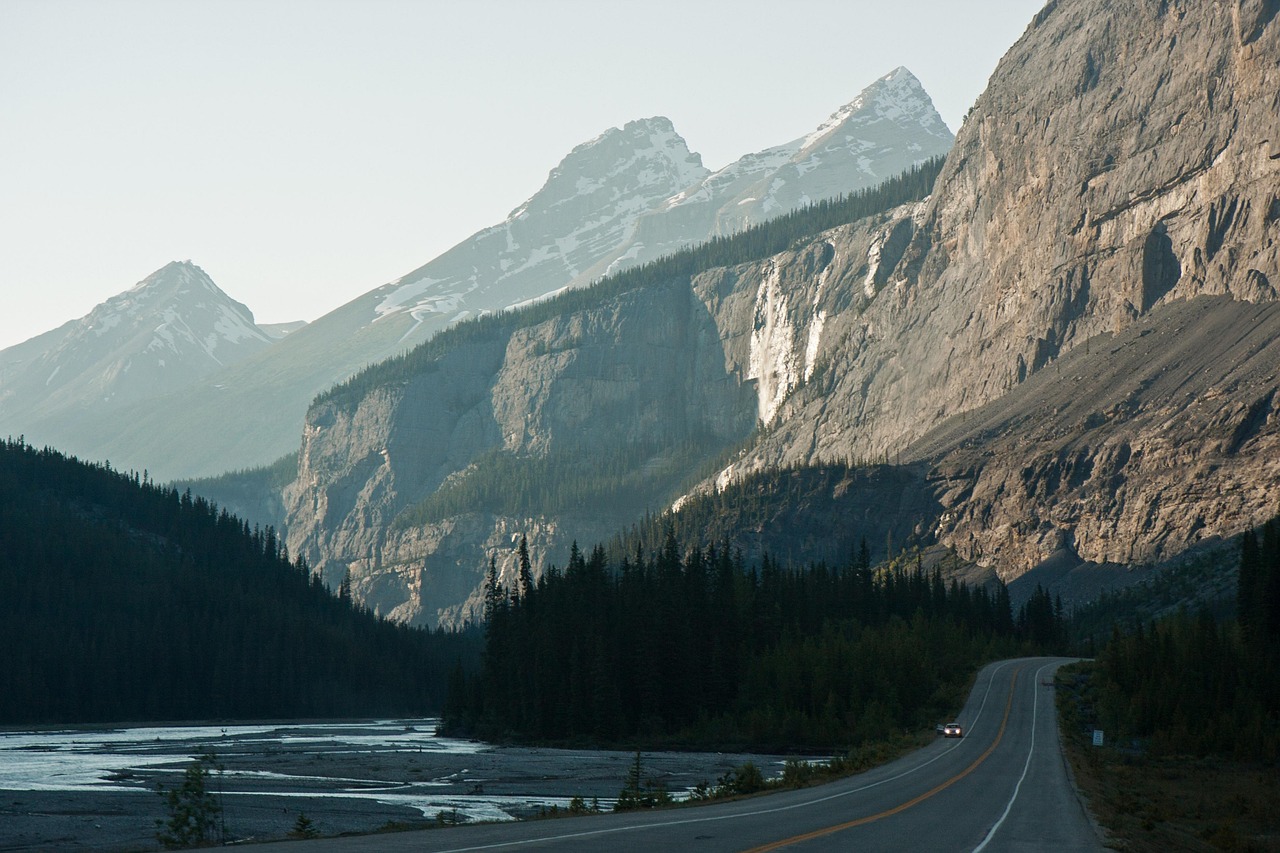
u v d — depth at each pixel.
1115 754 124.69
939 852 44.12
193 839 68.44
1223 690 147.25
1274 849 63.50
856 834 49.25
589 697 182.88
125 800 108.00
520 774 133.25
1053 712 150.50
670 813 61.69
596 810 70.50
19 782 125.31
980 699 161.12
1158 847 53.84
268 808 101.12
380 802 106.25
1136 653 161.25
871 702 158.12
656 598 187.25
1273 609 167.62
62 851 78.31
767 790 80.06
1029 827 54.84
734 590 197.00
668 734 174.88
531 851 41.69
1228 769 118.06
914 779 85.38
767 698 173.25
